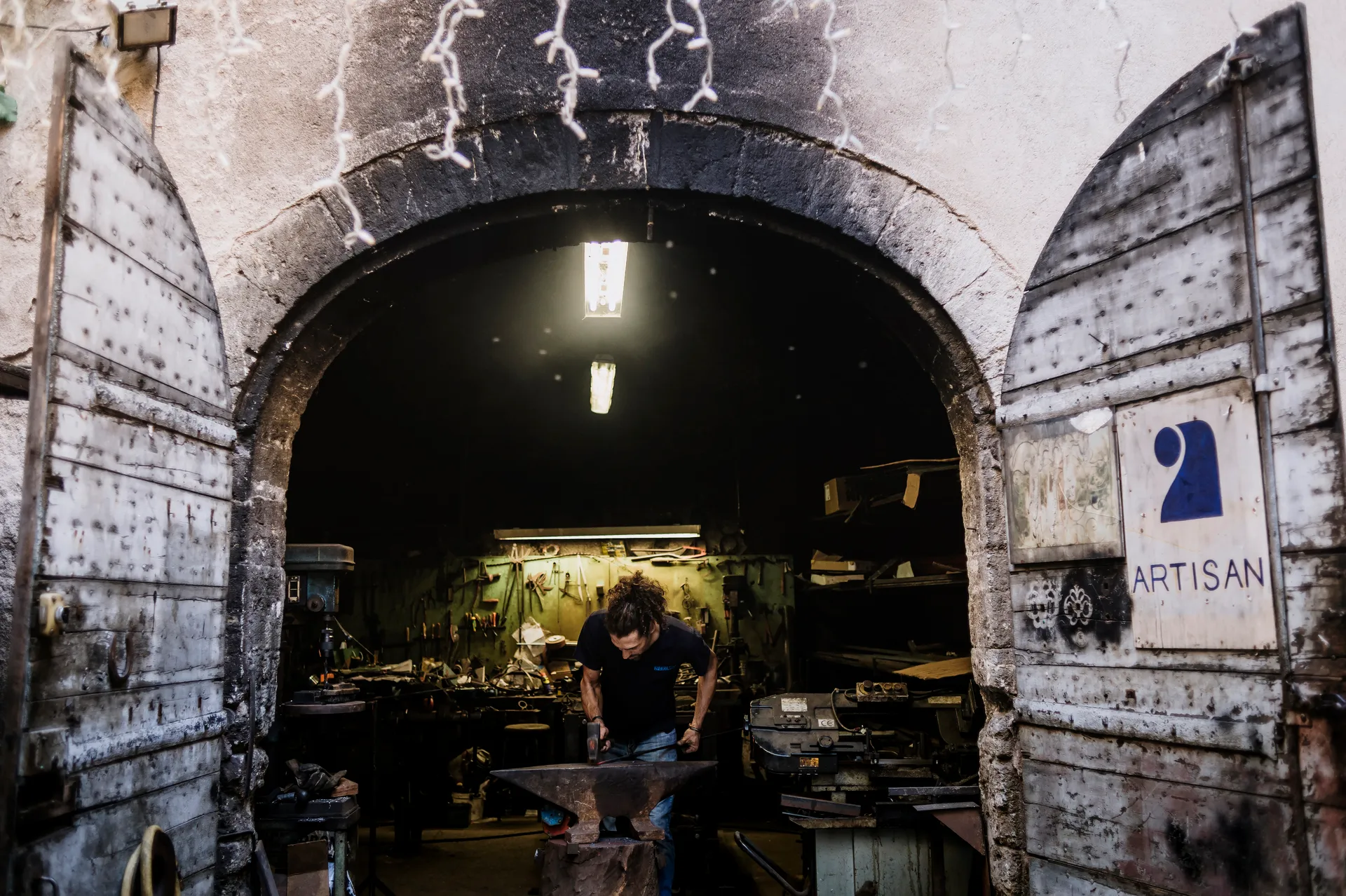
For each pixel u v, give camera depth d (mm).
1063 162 3092
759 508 7754
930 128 3146
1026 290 2922
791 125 3154
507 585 7824
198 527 2777
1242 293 2301
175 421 2658
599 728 3057
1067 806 2688
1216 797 2285
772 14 3205
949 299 3090
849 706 4109
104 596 2301
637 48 3184
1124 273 2613
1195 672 2348
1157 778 2436
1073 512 2689
